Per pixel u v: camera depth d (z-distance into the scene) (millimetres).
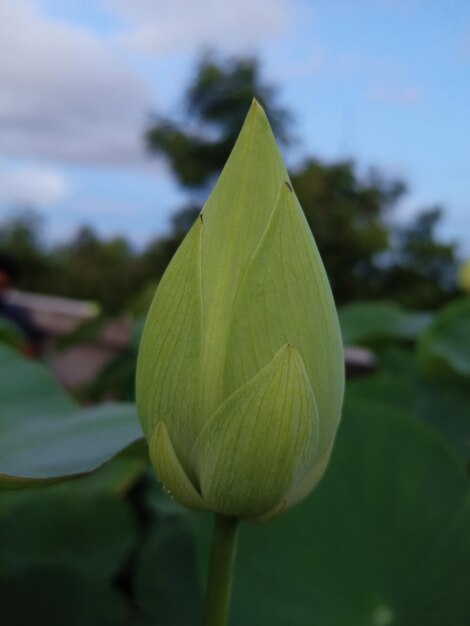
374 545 250
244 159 150
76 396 562
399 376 452
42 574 298
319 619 243
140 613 297
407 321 496
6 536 344
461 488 252
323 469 162
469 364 375
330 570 248
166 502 364
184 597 296
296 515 251
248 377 148
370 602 246
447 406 381
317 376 152
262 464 146
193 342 149
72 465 184
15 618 288
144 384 157
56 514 354
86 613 290
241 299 147
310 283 151
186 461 153
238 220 150
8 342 468
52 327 981
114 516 361
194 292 148
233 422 143
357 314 509
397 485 255
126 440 200
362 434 261
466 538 244
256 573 244
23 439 217
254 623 238
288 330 148
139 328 495
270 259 147
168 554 307
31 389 272
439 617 239
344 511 253
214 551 163
